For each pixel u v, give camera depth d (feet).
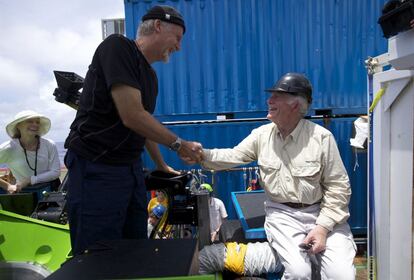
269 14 10.85
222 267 5.96
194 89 11.10
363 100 11.05
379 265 6.59
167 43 5.64
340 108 11.09
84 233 5.39
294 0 10.80
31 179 10.56
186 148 5.77
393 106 6.06
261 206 7.85
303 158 6.03
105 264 3.44
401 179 5.90
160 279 2.93
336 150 6.05
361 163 11.14
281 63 10.97
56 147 11.72
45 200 7.68
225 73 11.05
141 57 5.52
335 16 10.84
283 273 5.79
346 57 10.94
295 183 6.12
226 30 10.91
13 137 11.14
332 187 5.97
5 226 6.49
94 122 5.33
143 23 5.60
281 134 6.36
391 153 6.20
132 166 5.74
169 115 11.19
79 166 5.41
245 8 10.84
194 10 10.84
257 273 5.98
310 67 10.97
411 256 5.64
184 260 3.51
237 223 8.07
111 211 5.44
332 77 11.01
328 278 5.48
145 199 6.10
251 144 6.73
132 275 3.16
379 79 6.31
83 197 5.36
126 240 4.19
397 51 5.35
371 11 10.85
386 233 6.40
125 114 5.06
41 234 6.51
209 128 11.25
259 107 11.10
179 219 6.02
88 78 5.49
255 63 10.99
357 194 11.18
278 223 6.08
